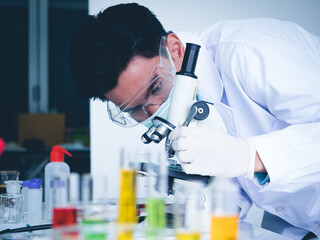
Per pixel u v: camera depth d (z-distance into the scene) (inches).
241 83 67.7
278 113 64.3
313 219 74.2
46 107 289.0
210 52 73.4
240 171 58.6
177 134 57.7
